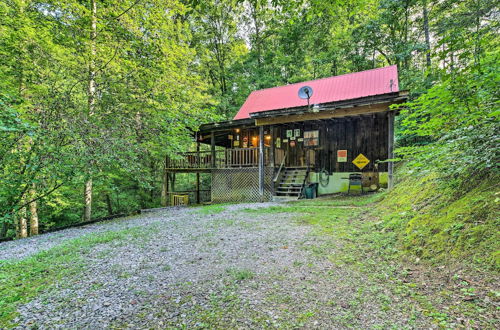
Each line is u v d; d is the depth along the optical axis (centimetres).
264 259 334
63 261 372
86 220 852
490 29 505
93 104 697
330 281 259
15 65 643
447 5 789
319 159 1155
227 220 604
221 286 266
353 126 1096
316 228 468
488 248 232
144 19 803
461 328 167
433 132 378
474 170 326
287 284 259
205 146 2091
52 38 681
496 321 166
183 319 210
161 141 831
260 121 978
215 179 1195
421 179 510
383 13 1327
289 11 464
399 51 1349
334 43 1647
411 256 288
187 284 276
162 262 350
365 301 216
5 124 430
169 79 839
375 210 552
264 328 190
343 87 1167
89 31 714
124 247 431
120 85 736
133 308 234
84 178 636
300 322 194
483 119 277
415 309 196
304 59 1902
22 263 369
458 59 272
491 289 196
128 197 1464
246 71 2100
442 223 306
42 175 579
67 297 262
